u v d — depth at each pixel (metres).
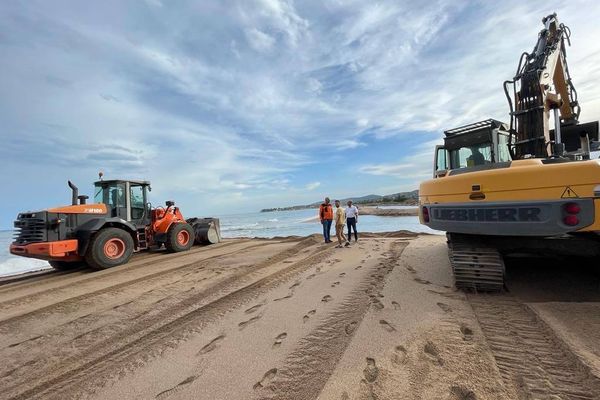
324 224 11.74
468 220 3.99
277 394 2.40
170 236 10.94
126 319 4.40
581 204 3.26
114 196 9.92
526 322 3.29
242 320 3.99
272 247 11.52
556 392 2.18
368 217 35.69
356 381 2.46
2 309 5.31
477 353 2.72
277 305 4.44
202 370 2.84
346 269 6.53
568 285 4.37
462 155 5.50
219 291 5.51
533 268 5.28
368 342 3.06
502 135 5.22
